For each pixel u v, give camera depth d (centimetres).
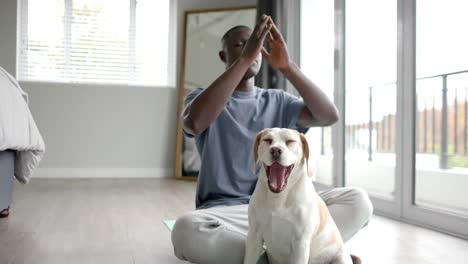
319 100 132
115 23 461
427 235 206
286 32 393
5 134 203
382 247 182
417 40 243
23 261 156
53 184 383
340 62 320
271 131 98
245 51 122
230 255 119
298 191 95
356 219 129
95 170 452
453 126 318
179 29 463
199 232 118
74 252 168
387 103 371
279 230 95
